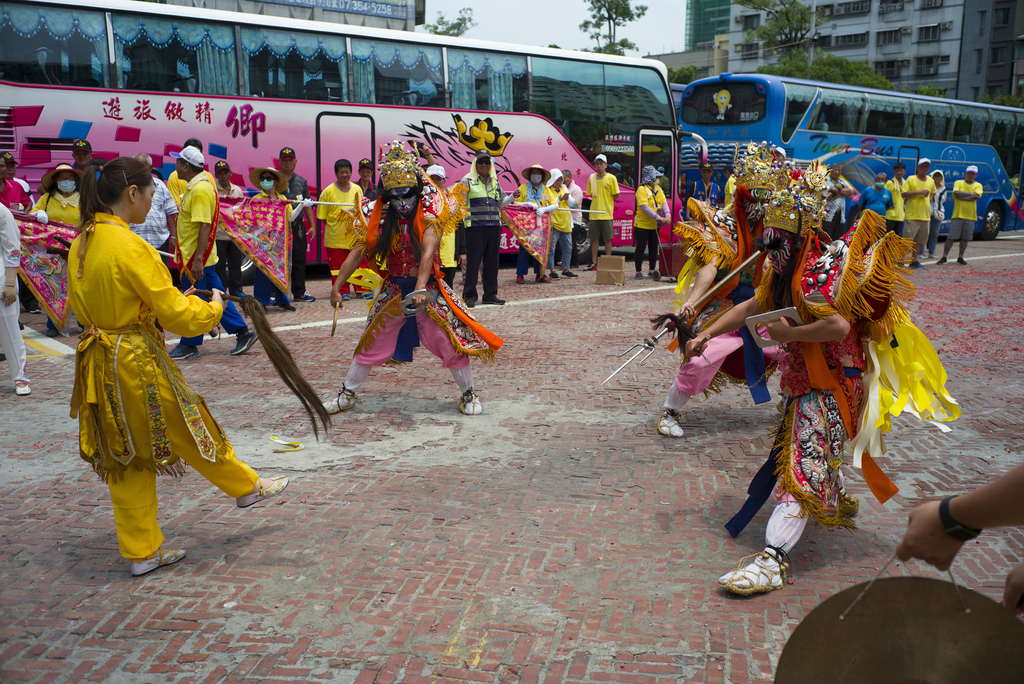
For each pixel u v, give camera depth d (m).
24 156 10.99
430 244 5.65
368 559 3.77
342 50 13.38
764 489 3.78
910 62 73.06
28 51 10.95
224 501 4.47
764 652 3.03
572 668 2.93
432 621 3.24
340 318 10.30
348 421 5.98
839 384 3.52
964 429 5.86
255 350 8.47
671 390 5.64
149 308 3.48
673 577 3.61
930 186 16.39
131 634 3.14
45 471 4.94
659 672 2.91
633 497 4.54
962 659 1.51
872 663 1.57
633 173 16.94
